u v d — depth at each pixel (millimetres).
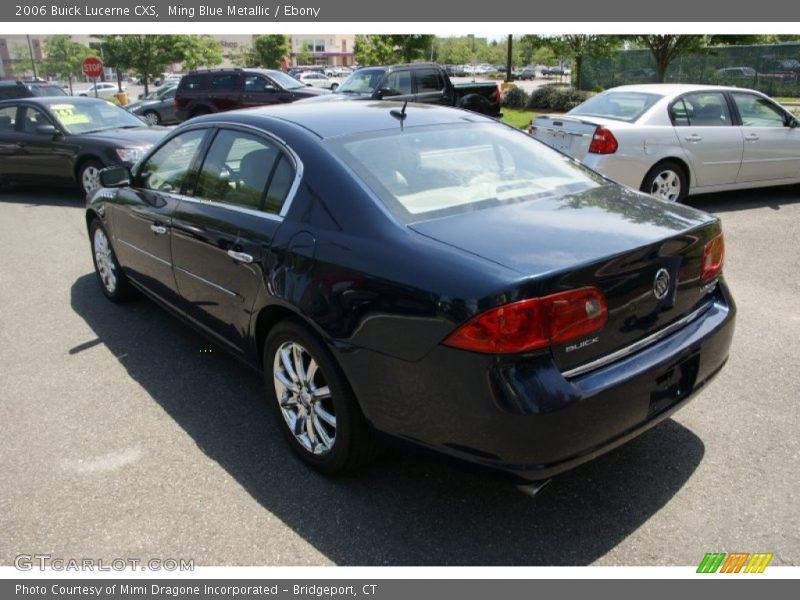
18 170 10625
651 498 2961
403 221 2816
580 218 2896
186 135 4215
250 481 3148
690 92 8039
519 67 91062
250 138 3604
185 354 4547
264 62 56250
